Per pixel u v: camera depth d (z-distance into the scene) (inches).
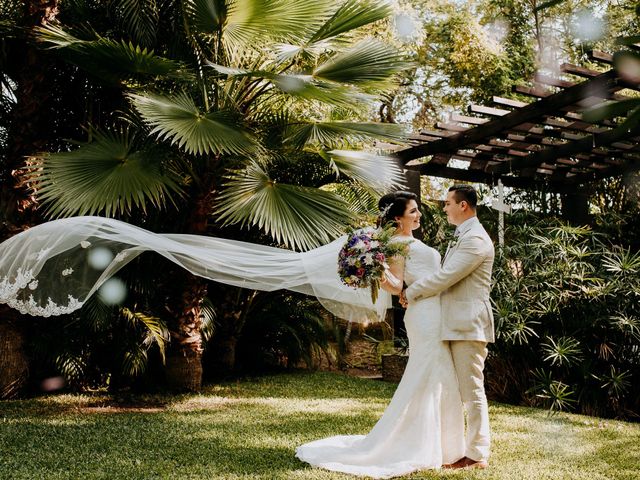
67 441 156.3
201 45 232.2
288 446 149.3
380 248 127.8
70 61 209.5
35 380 243.3
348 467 125.0
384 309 157.9
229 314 288.4
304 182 263.7
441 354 128.3
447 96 499.8
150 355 261.1
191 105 200.1
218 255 169.2
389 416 129.0
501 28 460.4
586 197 327.0
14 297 163.5
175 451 145.0
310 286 166.4
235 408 207.0
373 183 226.8
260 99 247.1
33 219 223.0
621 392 201.9
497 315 214.4
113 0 229.5
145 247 162.9
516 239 262.1
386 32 395.5
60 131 255.9
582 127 249.4
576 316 211.0
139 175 195.5
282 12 216.1
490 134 250.2
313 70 226.4
